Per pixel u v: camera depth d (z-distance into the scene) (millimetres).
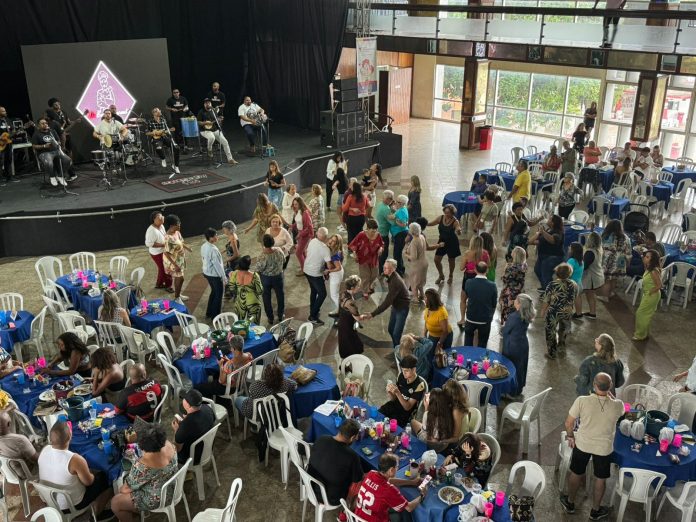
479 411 6285
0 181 13828
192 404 5879
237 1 19875
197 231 13062
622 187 13406
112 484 5672
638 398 6863
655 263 8758
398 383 6426
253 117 15820
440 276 10820
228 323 8273
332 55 17625
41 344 8414
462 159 18891
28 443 5777
